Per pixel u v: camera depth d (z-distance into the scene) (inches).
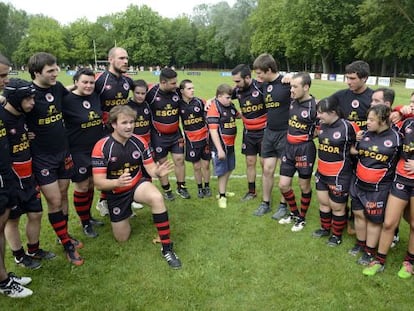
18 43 3629.4
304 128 191.0
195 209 232.8
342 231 193.9
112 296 147.7
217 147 226.1
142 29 3289.9
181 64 3496.6
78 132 188.2
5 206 141.6
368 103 178.4
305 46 1968.5
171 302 143.7
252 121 229.6
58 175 177.9
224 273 162.2
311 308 139.2
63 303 144.1
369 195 161.8
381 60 1893.5
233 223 212.2
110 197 183.8
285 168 201.9
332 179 177.3
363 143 161.9
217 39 3046.3
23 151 156.6
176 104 238.1
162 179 245.0
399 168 152.9
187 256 176.6
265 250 181.3
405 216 167.5
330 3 1747.0
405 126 153.0
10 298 147.0
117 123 171.3
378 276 158.4
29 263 169.0
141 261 173.0
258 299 144.8
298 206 235.6
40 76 160.1
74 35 3567.9
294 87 185.8
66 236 174.6
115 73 207.0
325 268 165.0
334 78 1601.9
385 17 1465.3
